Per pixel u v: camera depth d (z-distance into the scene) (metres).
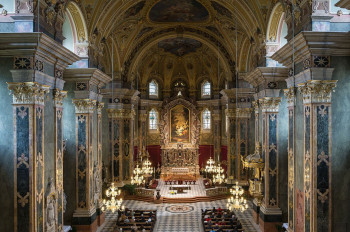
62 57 11.41
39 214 9.95
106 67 23.69
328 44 9.67
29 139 9.56
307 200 10.23
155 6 19.88
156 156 34.09
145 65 31.69
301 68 10.78
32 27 9.74
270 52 15.62
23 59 9.65
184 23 23.42
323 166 9.88
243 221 18.89
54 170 11.42
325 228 9.84
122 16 19.22
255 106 18.45
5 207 9.65
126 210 20.23
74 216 15.52
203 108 34.00
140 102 31.56
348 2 7.53
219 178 23.53
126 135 25.53
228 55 24.59
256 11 15.79
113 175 24.19
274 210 15.86
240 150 24.23
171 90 34.47
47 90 10.52
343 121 9.94
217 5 19.14
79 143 15.64
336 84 9.93
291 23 11.38
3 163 9.68
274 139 15.97
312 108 9.88
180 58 32.97
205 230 16.44
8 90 9.72
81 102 15.55
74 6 13.87
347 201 9.88
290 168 12.01
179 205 23.80
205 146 33.88
